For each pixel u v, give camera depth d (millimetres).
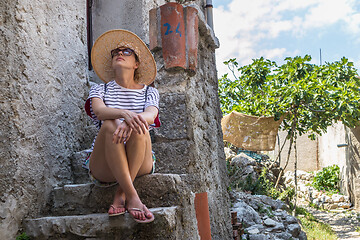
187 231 2414
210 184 3389
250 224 5949
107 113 2186
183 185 2479
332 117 9164
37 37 2768
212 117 3795
